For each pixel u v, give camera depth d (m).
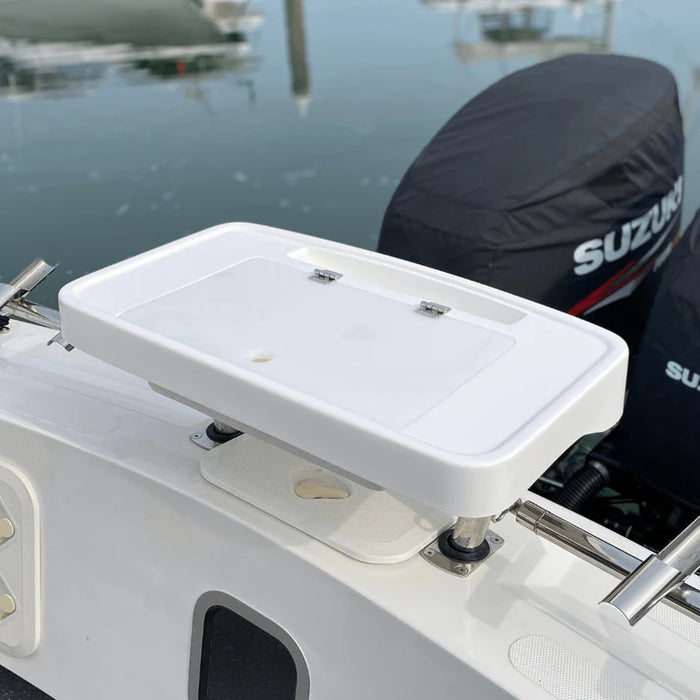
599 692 0.83
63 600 1.22
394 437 0.72
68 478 1.14
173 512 1.04
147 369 0.89
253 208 3.30
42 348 1.39
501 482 0.71
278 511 0.98
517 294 1.62
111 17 5.22
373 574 0.93
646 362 1.42
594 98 1.77
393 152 3.66
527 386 0.81
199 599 1.06
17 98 4.28
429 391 0.80
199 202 3.34
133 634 1.16
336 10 5.35
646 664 0.86
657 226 1.79
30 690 1.49
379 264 1.07
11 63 4.61
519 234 1.59
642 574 0.77
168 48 4.79
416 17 5.14
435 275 1.05
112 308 0.95
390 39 4.80
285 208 3.30
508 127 1.75
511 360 0.86
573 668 0.85
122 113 4.09
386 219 1.73
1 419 1.18
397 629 0.89
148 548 1.09
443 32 4.88
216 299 0.98
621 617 0.91
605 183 1.67
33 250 3.00
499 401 0.79
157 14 5.21
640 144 1.70
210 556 1.03
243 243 1.14
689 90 3.85
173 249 1.10
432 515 0.99
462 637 0.87
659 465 1.43
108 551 1.14
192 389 0.85
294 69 4.50
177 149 3.73
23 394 1.24
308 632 0.97
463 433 0.74
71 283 0.99
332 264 1.11
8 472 1.20
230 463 1.05
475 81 4.25
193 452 1.10
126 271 1.04
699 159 3.27
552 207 1.61
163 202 3.34
